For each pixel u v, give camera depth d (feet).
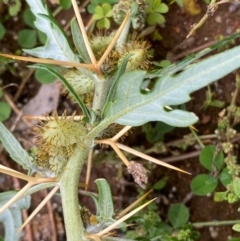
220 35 0.54
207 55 0.54
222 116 0.52
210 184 0.52
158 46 0.55
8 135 0.39
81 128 0.37
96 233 0.38
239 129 0.53
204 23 0.54
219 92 0.55
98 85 0.39
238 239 0.48
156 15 0.51
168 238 0.50
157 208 0.56
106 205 0.39
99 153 0.57
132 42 0.41
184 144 0.55
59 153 0.38
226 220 0.54
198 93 0.55
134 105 0.33
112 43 0.37
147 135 0.55
